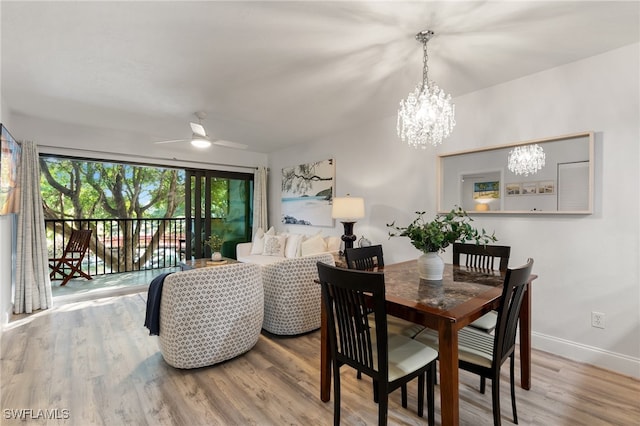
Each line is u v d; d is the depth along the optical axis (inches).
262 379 83.8
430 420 64.2
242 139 193.5
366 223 159.2
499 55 90.7
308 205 197.0
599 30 77.8
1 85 110.3
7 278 127.0
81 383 81.3
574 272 94.3
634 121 84.3
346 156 171.2
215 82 108.9
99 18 72.6
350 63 95.4
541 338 101.0
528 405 72.2
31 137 148.4
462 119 120.0
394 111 139.6
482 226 114.4
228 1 66.6
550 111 98.6
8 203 114.8
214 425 65.7
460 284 73.2
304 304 111.0
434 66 97.0
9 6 67.7
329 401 74.2
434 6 68.5
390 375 56.6
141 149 181.2
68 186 265.7
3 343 106.1
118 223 239.5
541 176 100.0
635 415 68.3
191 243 207.3
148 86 112.0
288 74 102.6
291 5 68.1
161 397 75.4
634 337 84.4
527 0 66.3
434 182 129.0
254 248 203.2
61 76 103.7
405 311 59.1
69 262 206.8
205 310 86.7
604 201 88.9
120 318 131.7
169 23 74.7
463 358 63.5
